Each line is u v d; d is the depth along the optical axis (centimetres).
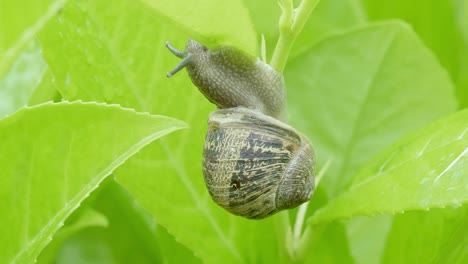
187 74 39
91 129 34
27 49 42
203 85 39
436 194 36
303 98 47
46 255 41
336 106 47
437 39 48
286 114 39
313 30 50
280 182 38
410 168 37
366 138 46
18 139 34
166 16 34
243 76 38
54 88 40
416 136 38
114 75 39
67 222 41
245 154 37
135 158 39
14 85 42
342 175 46
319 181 42
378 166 38
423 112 46
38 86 40
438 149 37
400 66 46
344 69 47
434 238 40
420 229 40
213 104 40
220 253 40
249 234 40
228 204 38
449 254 38
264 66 38
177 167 40
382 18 49
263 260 41
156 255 44
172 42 39
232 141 37
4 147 34
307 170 38
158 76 39
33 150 34
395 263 40
